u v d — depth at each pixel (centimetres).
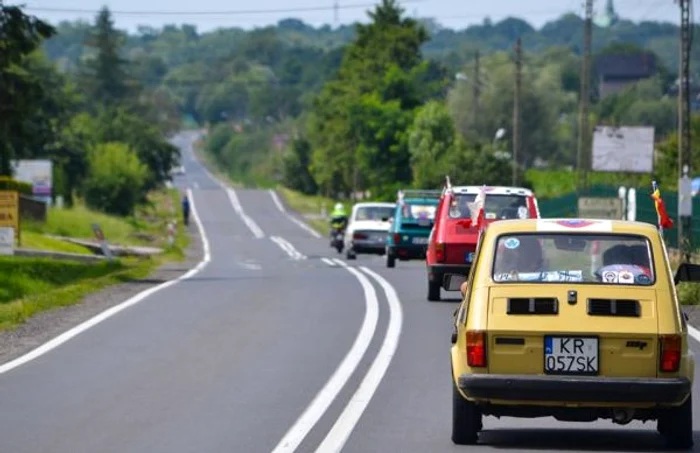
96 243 13400
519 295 2842
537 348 2806
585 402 2784
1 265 8088
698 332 5141
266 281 8206
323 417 3372
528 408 2859
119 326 5497
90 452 2917
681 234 9169
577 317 2806
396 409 3491
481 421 3048
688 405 2869
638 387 2762
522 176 19350
